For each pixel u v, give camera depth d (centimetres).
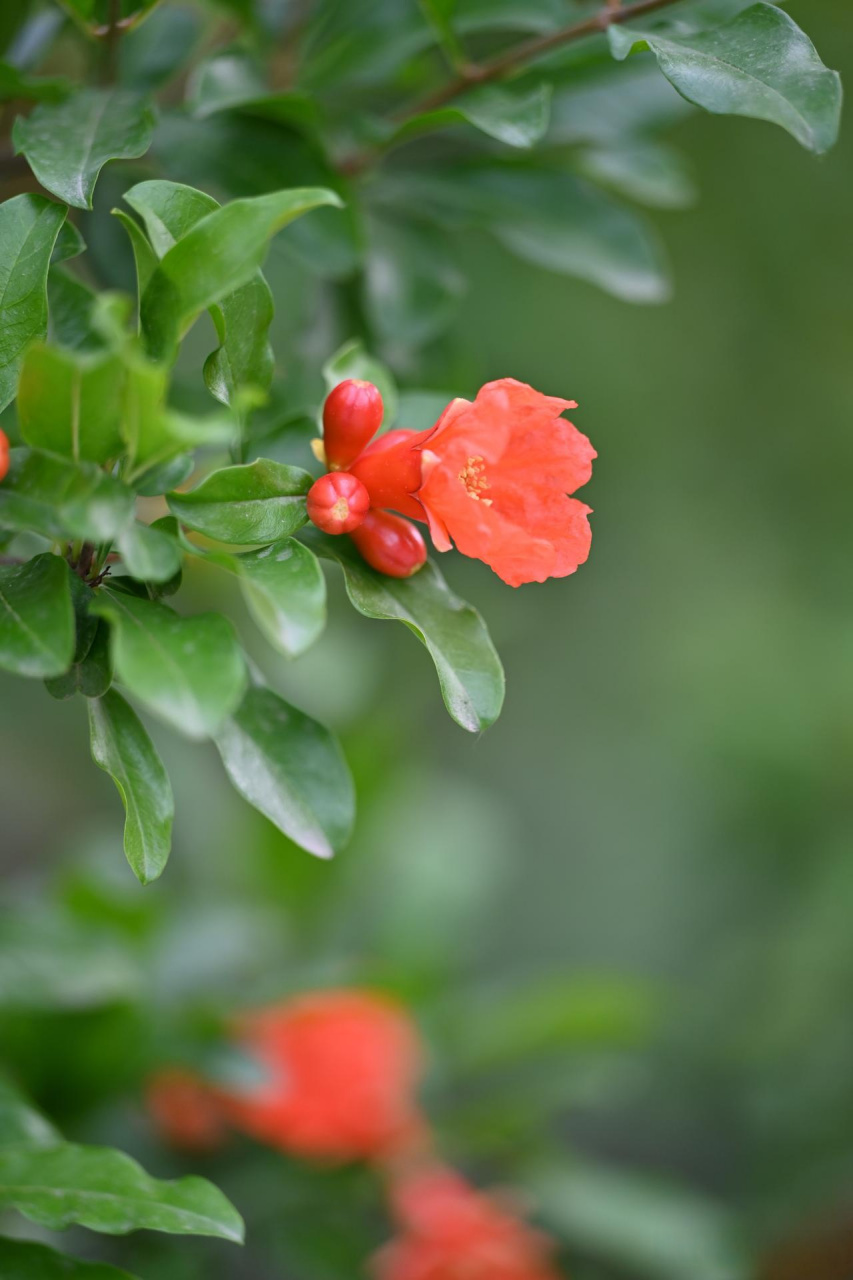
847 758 205
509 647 250
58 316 102
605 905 237
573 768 251
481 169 117
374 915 150
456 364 120
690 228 218
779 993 176
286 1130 121
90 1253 119
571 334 220
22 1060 116
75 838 193
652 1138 190
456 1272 120
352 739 147
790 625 228
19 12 110
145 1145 122
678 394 232
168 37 113
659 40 101
